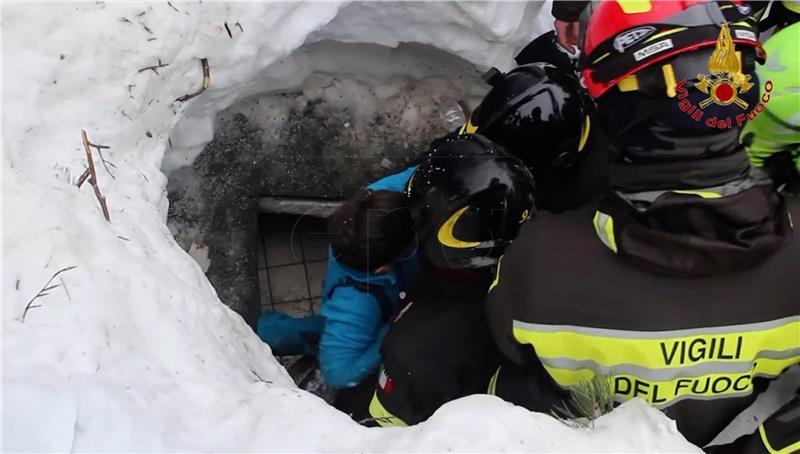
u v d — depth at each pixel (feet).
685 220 3.07
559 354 3.62
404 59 7.55
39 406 3.23
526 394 4.05
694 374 3.49
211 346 4.26
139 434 3.34
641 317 3.35
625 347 3.43
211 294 4.89
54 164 4.50
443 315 4.89
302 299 8.51
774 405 4.42
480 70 7.16
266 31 5.82
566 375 3.72
